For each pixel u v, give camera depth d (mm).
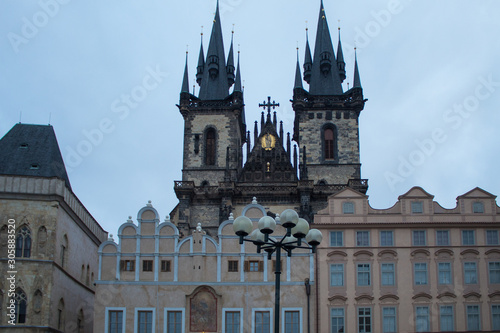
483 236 61906
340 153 105062
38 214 60094
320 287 60531
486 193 63219
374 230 62531
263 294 59562
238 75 111938
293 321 59031
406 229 62406
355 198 63781
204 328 58438
